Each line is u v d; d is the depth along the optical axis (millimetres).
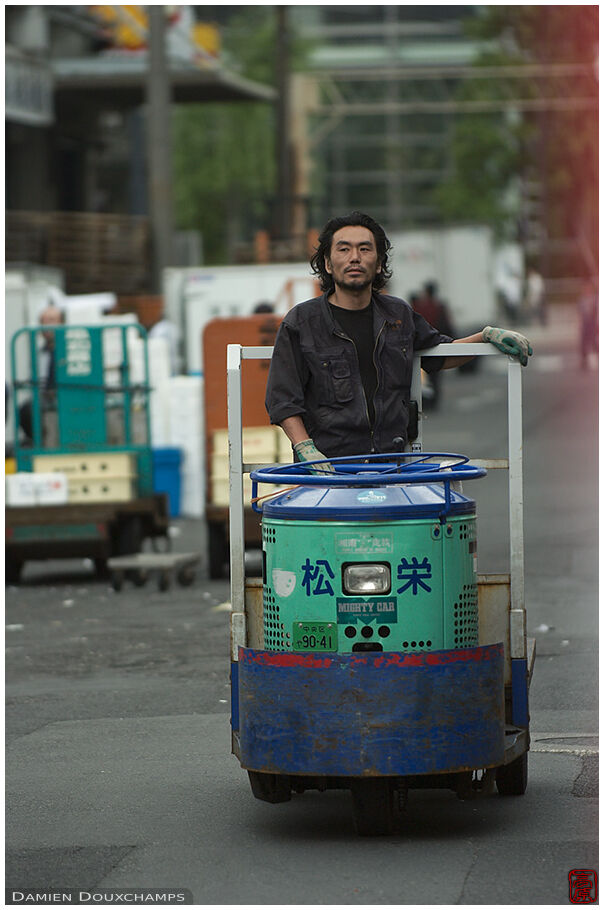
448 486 13539
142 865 13484
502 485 47094
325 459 14047
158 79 57719
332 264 14773
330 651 13484
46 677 23109
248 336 34281
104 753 18094
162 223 59125
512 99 163125
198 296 60281
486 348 14891
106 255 75500
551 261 193875
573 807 14961
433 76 102062
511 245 183375
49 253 74625
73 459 34781
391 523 13406
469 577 13883
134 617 28641
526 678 14836
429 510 13484
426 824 14523
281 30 87625
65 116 94188
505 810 14914
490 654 13633
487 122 177250
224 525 33688
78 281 74625
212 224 148875
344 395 14664
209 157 147125
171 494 46219
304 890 12594
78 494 34688
